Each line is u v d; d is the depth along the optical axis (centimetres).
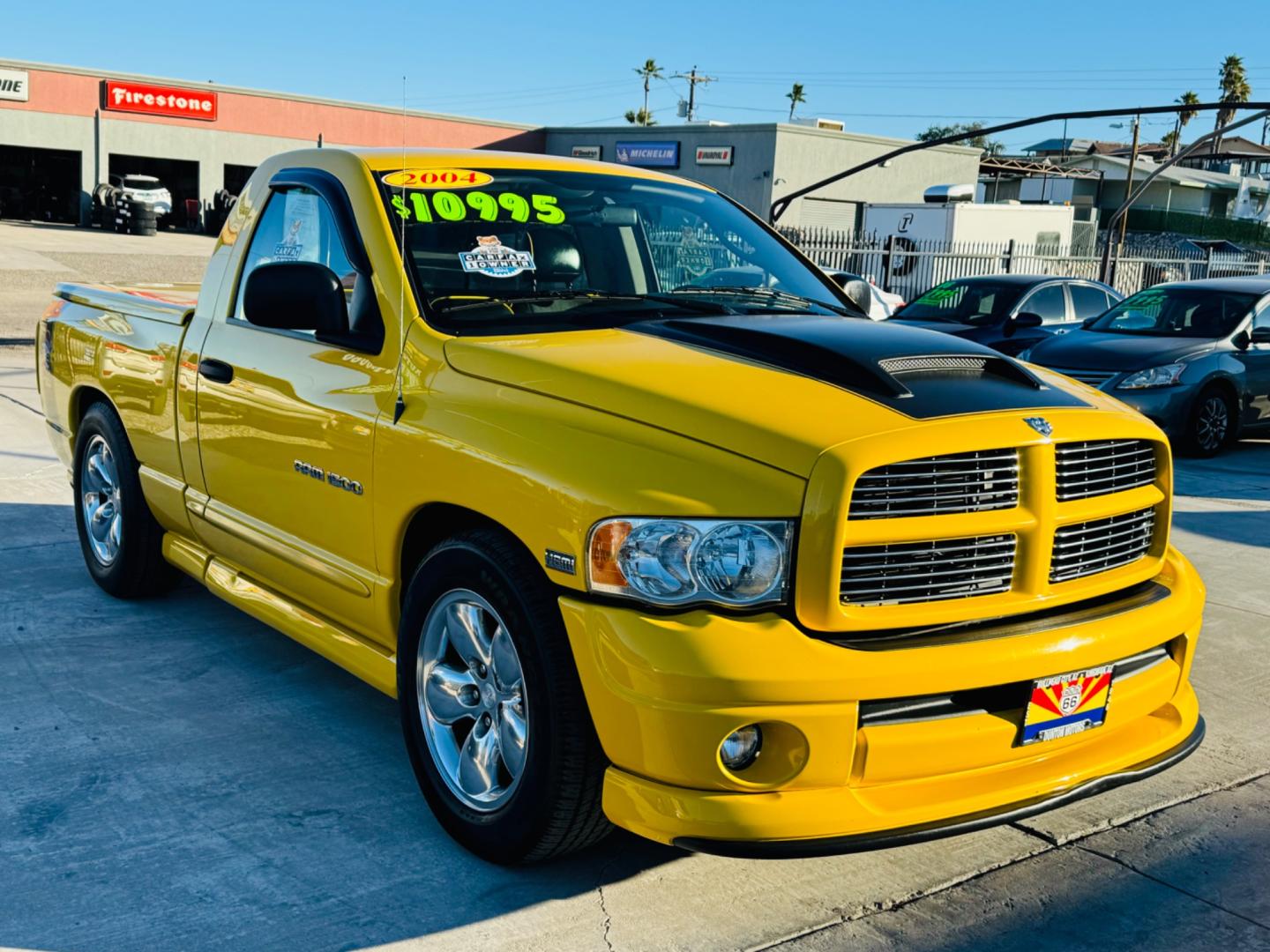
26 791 343
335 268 379
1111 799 368
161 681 429
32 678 427
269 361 385
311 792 348
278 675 438
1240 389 1068
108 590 514
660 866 315
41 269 2416
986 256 2586
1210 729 427
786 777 263
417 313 338
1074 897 307
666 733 259
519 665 292
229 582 435
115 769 359
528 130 4616
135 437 476
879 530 263
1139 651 302
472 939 278
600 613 269
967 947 282
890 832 265
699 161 4028
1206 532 734
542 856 299
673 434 274
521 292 362
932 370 308
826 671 256
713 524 262
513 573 288
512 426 296
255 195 426
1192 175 6134
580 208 400
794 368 302
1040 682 281
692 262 414
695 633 257
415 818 335
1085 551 299
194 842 318
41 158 4291
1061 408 300
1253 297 1116
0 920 280
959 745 273
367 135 4622
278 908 288
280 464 379
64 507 669
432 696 325
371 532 340
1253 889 314
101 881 298
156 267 2644
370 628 356
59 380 543
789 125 3838
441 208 370
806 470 260
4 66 4081
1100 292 1420
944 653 268
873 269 2564
